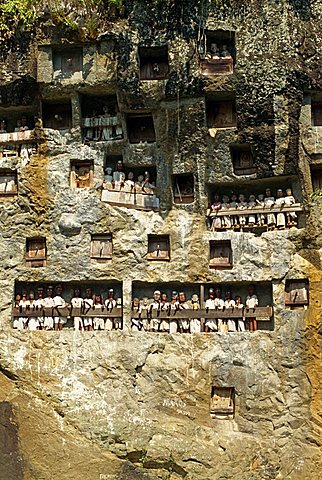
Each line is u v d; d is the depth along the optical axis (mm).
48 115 19469
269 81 18047
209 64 18500
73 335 17797
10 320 18078
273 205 18531
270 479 16812
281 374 17562
